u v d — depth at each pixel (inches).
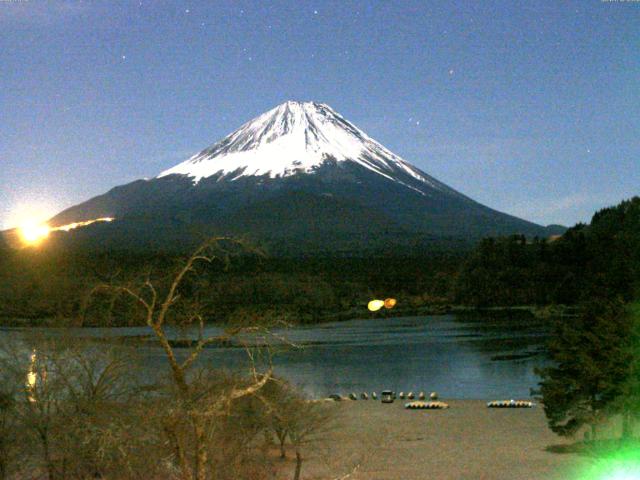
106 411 964.0
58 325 1644.9
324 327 6712.6
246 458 1005.8
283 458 1734.7
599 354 2010.3
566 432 2052.2
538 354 4653.1
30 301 5905.5
